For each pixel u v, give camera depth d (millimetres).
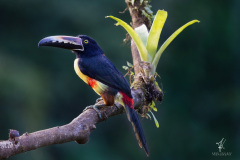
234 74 18859
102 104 4957
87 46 5438
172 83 18578
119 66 16094
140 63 5188
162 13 4906
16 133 3312
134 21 5715
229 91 18469
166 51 18641
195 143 16812
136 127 4707
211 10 19375
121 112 5094
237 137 16969
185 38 19078
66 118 16031
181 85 18641
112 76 5109
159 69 18453
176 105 18109
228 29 19328
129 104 4848
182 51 19078
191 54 19062
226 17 19391
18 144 3301
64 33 16984
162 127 16859
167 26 18000
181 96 18391
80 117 4059
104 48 16328
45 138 3482
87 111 4355
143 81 5164
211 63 19172
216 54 19172
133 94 5008
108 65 5281
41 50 16672
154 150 16188
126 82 5066
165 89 18281
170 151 16484
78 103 16281
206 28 19234
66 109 16141
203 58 19188
